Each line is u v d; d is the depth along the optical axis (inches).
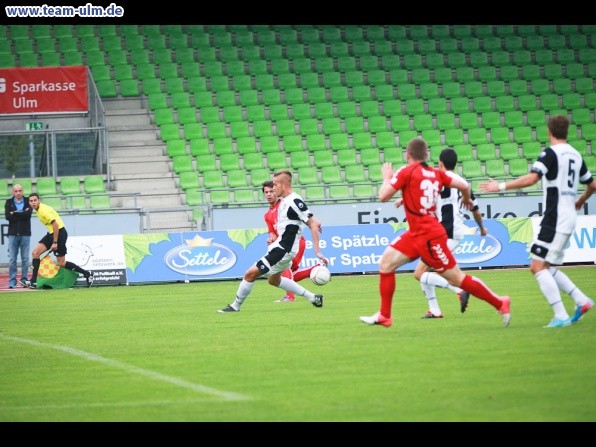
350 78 4178.2
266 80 4094.5
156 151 3693.4
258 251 2672.2
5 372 1103.6
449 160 1459.2
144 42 4256.9
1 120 3639.3
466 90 4153.5
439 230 1230.9
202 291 2305.6
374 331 1327.5
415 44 4439.0
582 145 3885.3
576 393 847.7
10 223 2581.2
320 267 1804.9
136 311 1830.7
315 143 3779.5
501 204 3115.2
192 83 4033.0
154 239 2647.6
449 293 1952.5
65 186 3425.2
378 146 3809.1
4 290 2549.2
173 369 1069.1
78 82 3449.8
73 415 847.1
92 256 2613.2
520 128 3912.4
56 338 1425.9
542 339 1160.2
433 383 912.3
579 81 4180.6
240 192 3341.5
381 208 3016.7
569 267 2640.3
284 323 1491.1
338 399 860.6
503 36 4498.0
